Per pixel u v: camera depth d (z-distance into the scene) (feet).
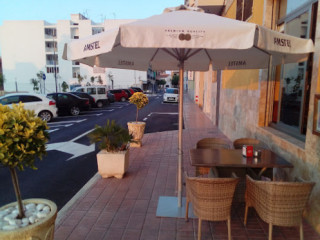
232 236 10.49
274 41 8.54
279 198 8.97
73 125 40.57
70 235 10.54
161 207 12.75
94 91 73.92
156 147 25.38
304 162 11.82
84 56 9.19
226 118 30.78
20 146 6.91
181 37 7.73
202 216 9.66
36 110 42.29
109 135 16.90
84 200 13.66
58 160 21.80
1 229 7.06
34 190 15.75
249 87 21.22
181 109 12.10
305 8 14.25
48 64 223.71
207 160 11.80
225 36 7.73
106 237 10.43
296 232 10.74
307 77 13.76
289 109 15.87
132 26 7.75
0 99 40.98
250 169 12.26
